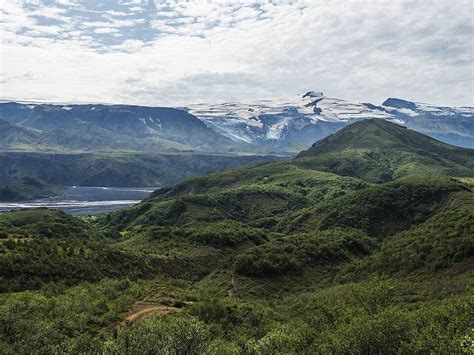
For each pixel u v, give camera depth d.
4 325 56.91
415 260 104.25
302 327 55.06
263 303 99.44
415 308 65.94
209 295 101.88
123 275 111.62
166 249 154.38
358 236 159.75
